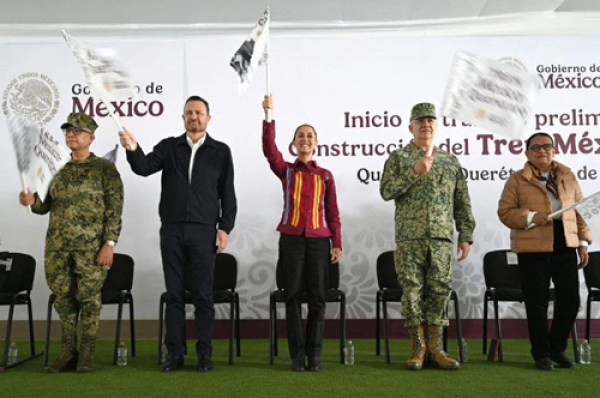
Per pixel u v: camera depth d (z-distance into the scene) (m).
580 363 3.96
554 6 5.33
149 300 5.34
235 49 5.52
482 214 5.38
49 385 3.29
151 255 5.37
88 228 3.75
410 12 5.36
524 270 3.85
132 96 3.73
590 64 5.45
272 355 4.01
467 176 5.41
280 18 5.44
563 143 5.41
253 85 5.49
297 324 3.77
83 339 3.75
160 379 3.43
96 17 5.38
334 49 5.51
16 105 5.50
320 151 5.45
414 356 3.75
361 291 5.34
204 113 3.88
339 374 3.57
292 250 3.78
